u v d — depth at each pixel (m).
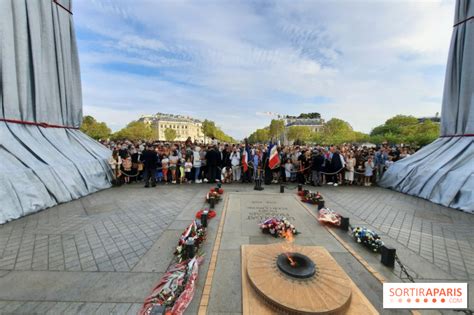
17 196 5.55
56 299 2.59
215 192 7.11
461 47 8.80
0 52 6.88
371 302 2.58
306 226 4.88
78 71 10.58
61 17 9.52
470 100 8.44
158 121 95.94
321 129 72.12
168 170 10.46
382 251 3.41
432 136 28.75
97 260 3.48
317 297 2.40
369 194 8.35
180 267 3.06
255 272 2.83
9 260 3.46
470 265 3.46
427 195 7.61
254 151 10.78
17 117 7.27
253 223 5.02
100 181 8.91
